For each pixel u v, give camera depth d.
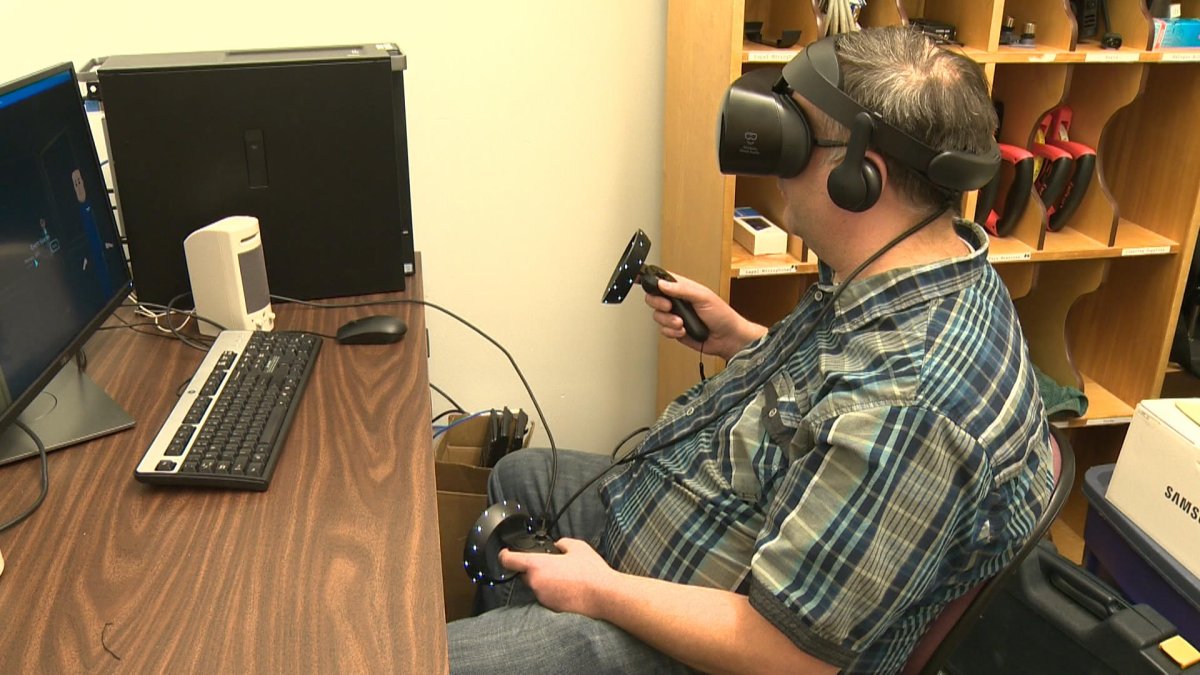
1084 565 1.81
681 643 1.00
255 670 0.78
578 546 1.15
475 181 2.07
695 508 1.17
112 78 1.37
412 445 1.13
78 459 1.09
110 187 1.58
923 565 0.91
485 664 1.05
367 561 0.92
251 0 1.84
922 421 0.90
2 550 0.93
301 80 1.44
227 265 1.37
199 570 0.91
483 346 2.24
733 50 1.65
